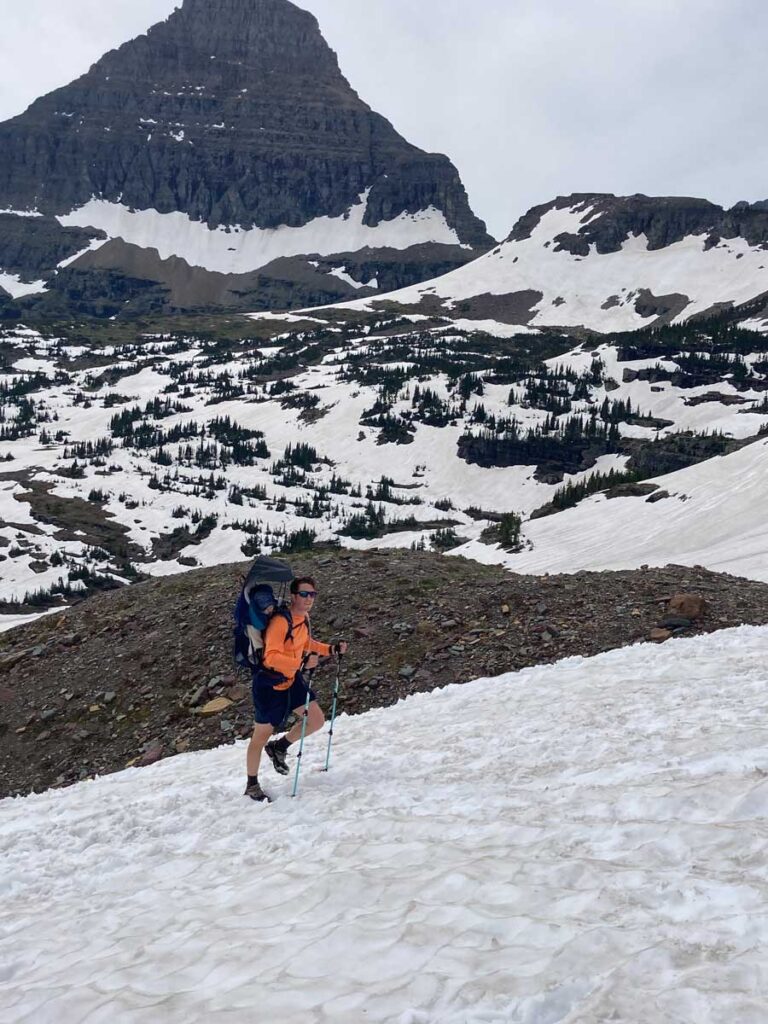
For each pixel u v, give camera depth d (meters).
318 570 27.03
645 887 4.94
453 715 13.91
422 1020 3.96
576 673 15.64
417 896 5.66
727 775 7.07
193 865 8.07
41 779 20.56
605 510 143.25
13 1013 5.16
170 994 4.87
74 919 7.18
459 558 28.33
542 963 4.25
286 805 9.41
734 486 131.00
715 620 20.02
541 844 6.25
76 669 24.48
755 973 3.70
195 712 20.86
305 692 9.80
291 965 4.93
